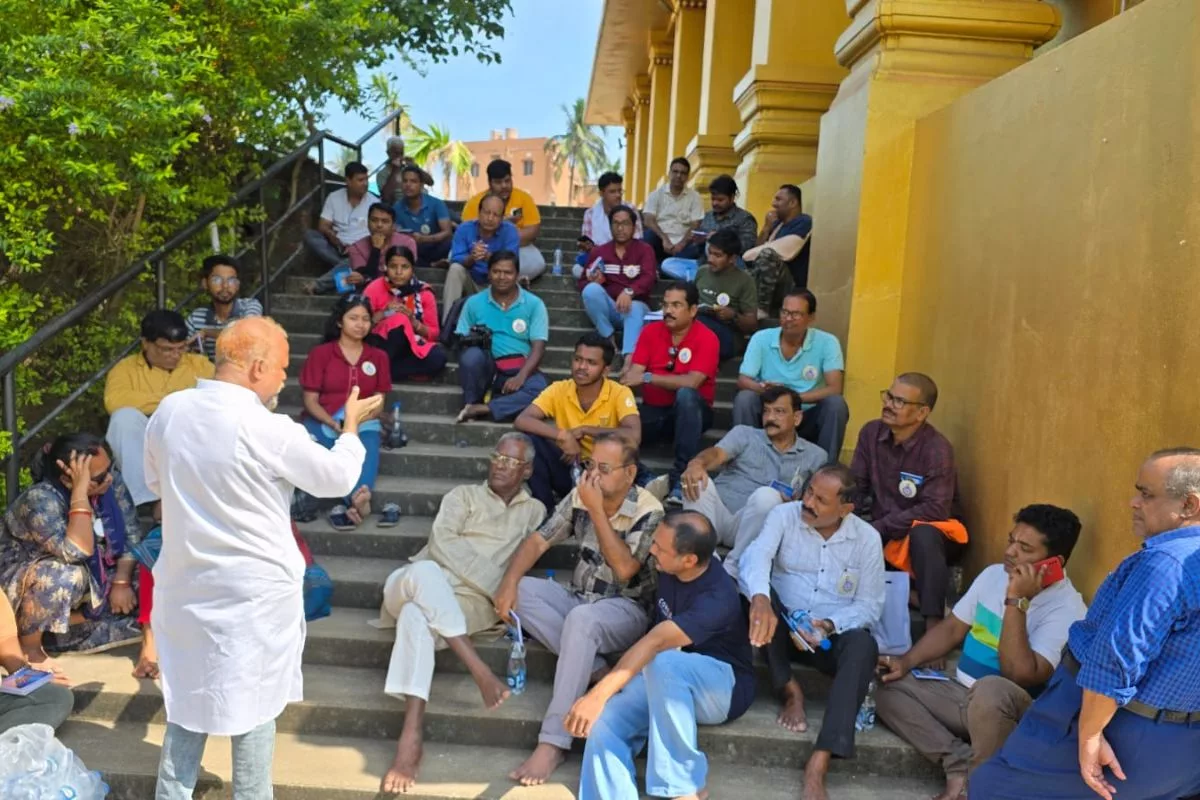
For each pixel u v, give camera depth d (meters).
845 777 3.58
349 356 5.01
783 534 3.92
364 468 4.88
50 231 4.93
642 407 5.25
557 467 4.78
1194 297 2.97
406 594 3.76
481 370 5.54
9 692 3.46
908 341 5.16
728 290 6.17
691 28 13.62
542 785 3.38
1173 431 3.04
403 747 3.45
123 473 4.45
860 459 4.48
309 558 4.21
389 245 6.94
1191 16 3.03
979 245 4.42
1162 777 2.57
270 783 2.99
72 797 3.06
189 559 2.77
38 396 5.11
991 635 3.57
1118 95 3.41
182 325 4.72
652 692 3.38
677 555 3.46
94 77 4.53
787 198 7.07
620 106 23.11
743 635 3.66
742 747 3.61
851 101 5.45
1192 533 2.57
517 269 5.65
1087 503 3.50
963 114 4.65
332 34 5.93
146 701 3.72
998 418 4.18
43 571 3.82
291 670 2.96
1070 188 3.69
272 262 7.37
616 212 6.50
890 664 3.65
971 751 3.43
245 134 6.13
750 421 5.00
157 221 5.82
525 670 3.97
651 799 3.36
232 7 5.39
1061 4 5.96
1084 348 3.56
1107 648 2.53
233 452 2.75
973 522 4.38
